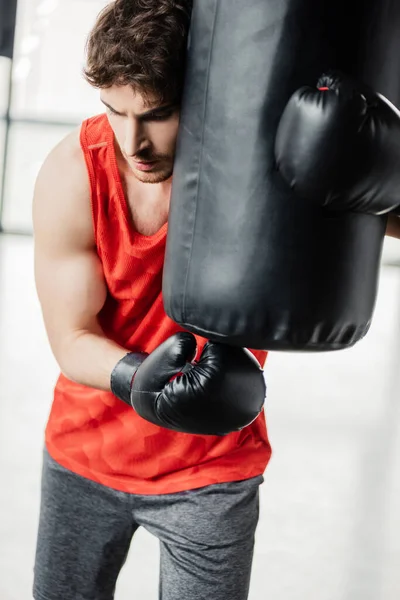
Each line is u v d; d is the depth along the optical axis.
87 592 1.78
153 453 1.66
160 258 1.58
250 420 1.40
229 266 1.26
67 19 12.13
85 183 1.57
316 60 1.22
